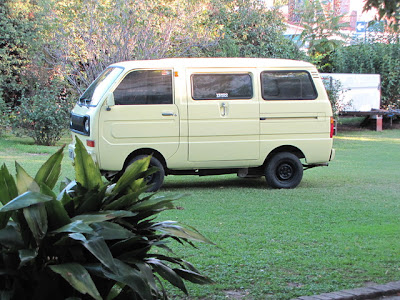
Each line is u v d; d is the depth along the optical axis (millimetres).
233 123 10797
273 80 11016
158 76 10438
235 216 8531
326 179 12914
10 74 22109
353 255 6398
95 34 17422
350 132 24891
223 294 5039
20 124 18359
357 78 24469
